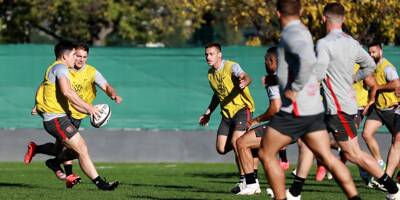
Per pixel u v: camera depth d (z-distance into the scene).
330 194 32.97
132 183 40.22
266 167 23.02
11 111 60.50
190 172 50.38
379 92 38.16
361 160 27.44
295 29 22.28
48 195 31.33
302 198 30.70
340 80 27.36
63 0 105.25
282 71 22.62
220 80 36.44
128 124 60.50
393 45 64.75
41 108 33.44
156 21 109.31
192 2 80.75
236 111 36.25
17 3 105.00
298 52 21.89
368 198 31.36
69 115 33.56
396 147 36.06
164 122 60.44
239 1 75.38
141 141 60.59
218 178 44.66
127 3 108.31
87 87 36.38
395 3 68.25
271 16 73.19
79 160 33.44
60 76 32.56
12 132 60.81
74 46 34.00
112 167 55.44
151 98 60.34
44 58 60.19
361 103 41.56
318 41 27.38
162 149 60.59
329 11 27.53
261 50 59.25
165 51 60.06
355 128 27.53
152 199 29.94
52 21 107.88
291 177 46.75
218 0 80.81
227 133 36.66
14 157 60.91
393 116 39.03
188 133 60.50
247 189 32.34
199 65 60.19
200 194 32.34
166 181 41.94
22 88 60.34
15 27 106.12
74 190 34.22
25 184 39.47
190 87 60.22
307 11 66.44
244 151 32.34
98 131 60.66
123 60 60.03
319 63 25.38
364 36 69.88
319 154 23.11
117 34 112.62
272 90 28.55
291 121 22.62
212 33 122.19
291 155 59.78
